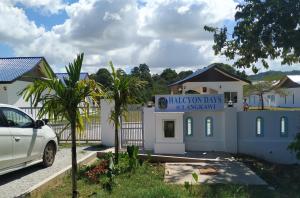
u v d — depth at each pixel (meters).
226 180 8.84
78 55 6.70
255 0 13.09
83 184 8.37
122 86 10.02
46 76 6.77
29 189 7.62
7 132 8.62
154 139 13.30
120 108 10.43
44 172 9.95
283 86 54.50
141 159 10.71
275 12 12.56
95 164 10.18
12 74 26.20
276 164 12.16
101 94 6.87
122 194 7.36
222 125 13.19
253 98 65.31
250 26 13.44
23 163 9.34
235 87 36.53
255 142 13.02
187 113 13.23
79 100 6.65
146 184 8.23
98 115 14.42
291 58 15.02
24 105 27.11
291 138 12.94
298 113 12.90
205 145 13.25
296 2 12.29
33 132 9.73
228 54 15.20
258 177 9.24
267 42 13.05
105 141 14.40
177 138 12.73
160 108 13.08
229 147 13.08
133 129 14.50
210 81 36.56
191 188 7.71
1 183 8.76
